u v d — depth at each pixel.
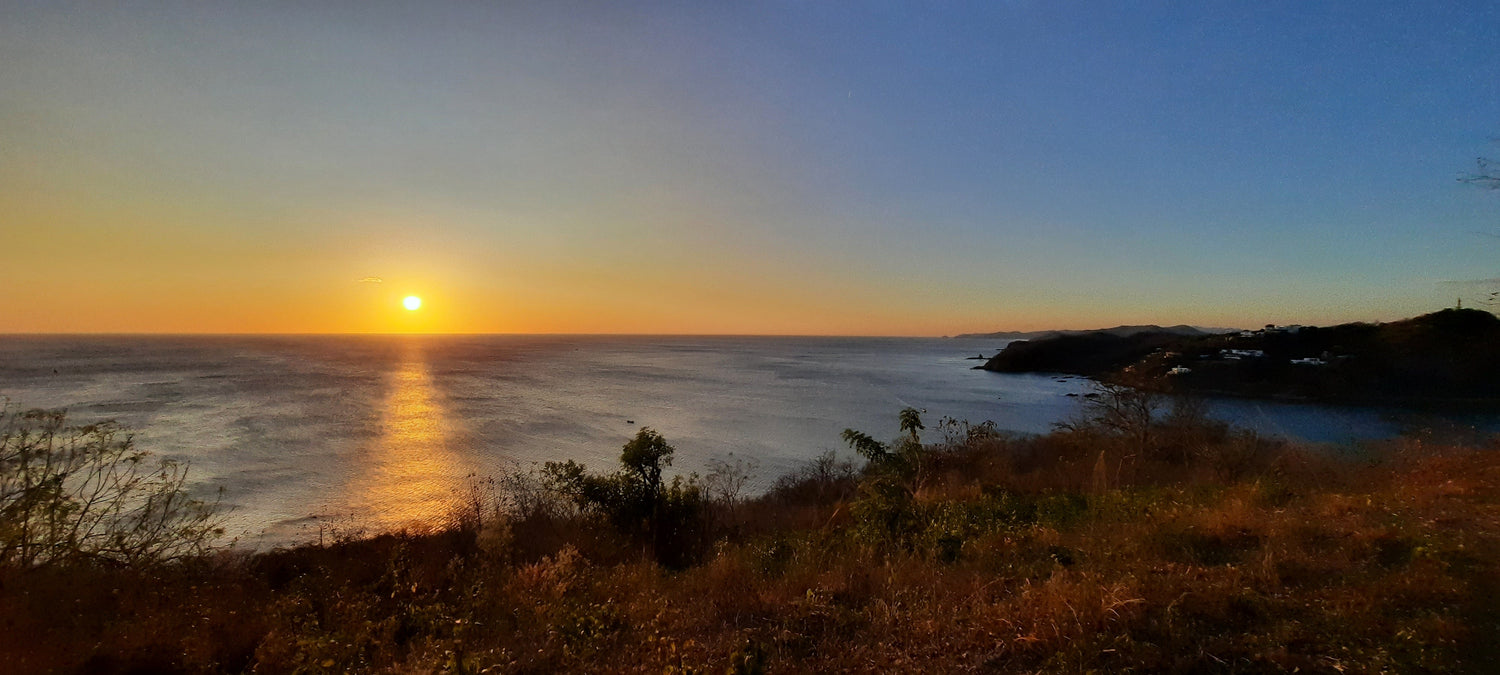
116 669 5.13
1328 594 4.66
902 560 6.86
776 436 32.38
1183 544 6.45
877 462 12.83
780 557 8.48
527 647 5.28
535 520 12.51
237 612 6.48
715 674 4.21
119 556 8.10
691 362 115.19
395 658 5.21
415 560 9.53
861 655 4.48
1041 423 36.28
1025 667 4.11
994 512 9.95
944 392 56.62
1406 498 7.69
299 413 40.94
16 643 5.32
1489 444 13.74
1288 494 8.90
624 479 10.82
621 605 6.25
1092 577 5.20
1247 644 3.93
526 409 44.09
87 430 9.96
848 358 133.88
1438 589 4.52
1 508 7.00
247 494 20.39
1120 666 3.85
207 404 45.22
